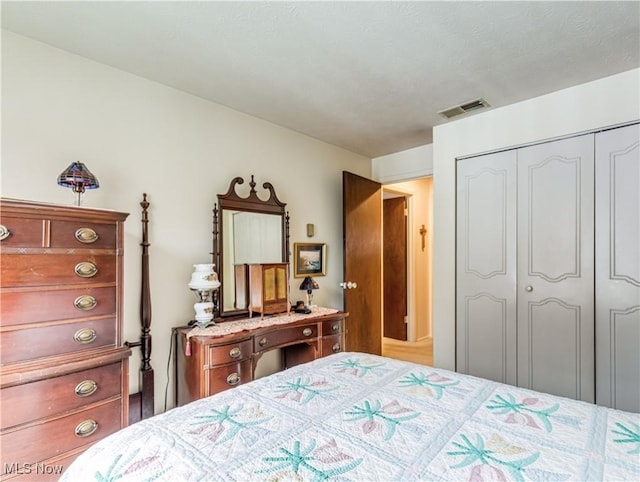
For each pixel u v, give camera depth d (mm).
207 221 2588
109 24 1729
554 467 844
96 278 1664
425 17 1678
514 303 2648
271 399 1261
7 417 1400
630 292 2164
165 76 2262
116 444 966
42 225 1515
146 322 2180
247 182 2871
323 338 2777
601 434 994
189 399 2162
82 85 2029
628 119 2178
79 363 1574
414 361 3965
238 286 2682
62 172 1881
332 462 876
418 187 5074
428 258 5242
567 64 2107
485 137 2812
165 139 2381
